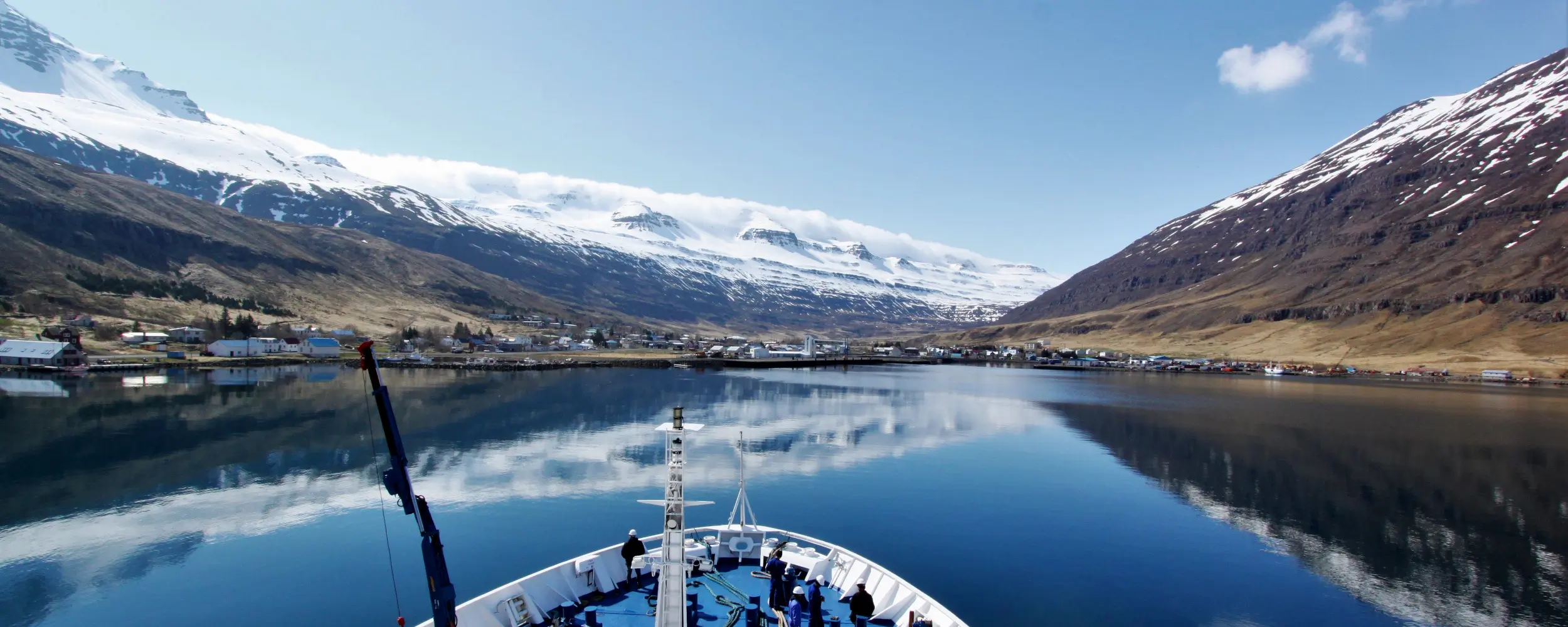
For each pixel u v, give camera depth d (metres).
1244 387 184.12
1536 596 44.66
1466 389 177.00
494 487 66.19
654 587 31.62
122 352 190.50
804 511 60.06
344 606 41.66
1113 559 49.97
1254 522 58.50
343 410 110.69
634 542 31.00
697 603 30.12
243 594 42.97
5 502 59.94
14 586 43.84
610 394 145.38
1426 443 95.25
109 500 60.78
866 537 53.66
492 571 46.41
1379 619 41.44
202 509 58.41
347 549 50.31
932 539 53.62
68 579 44.94
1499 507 63.81
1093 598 43.44
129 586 44.03
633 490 65.69
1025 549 51.75
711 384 180.25
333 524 55.19
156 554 48.97
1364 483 72.12
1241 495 67.06
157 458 75.69
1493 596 44.69
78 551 49.47
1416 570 48.50
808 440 93.69
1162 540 53.84
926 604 29.92
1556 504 64.69
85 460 74.94
